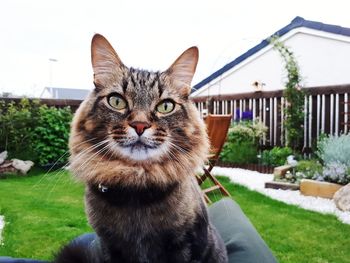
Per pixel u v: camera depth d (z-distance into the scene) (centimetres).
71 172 25
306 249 51
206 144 27
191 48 27
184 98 27
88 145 24
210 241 25
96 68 26
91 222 23
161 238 22
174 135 25
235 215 37
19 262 29
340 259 48
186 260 23
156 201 22
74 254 27
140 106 24
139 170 23
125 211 22
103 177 22
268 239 55
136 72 26
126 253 23
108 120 24
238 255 30
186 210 23
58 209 70
